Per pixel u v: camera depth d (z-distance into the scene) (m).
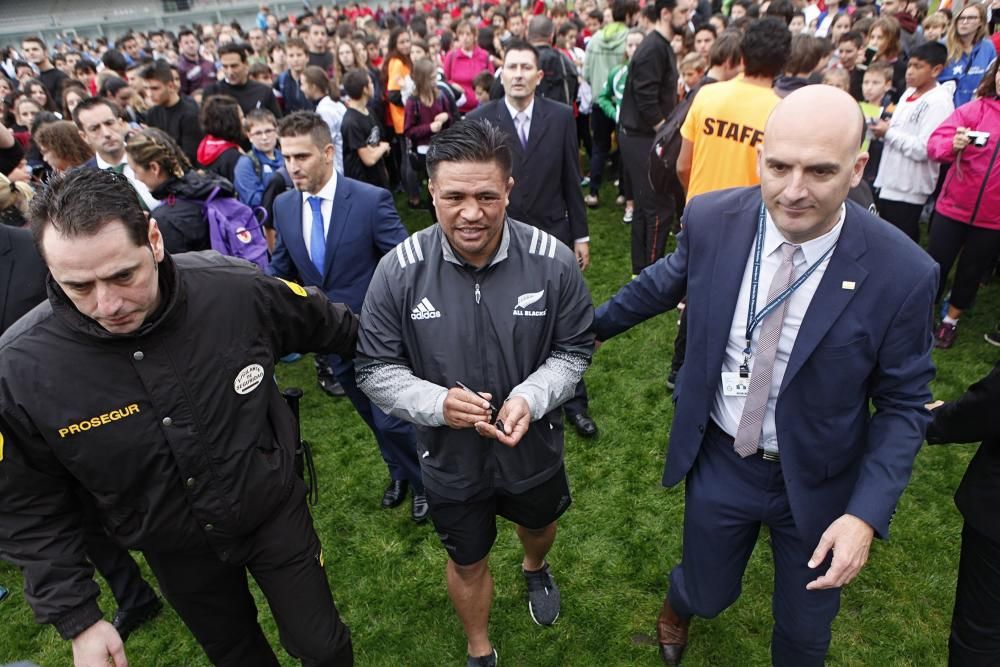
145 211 1.36
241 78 6.09
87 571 1.55
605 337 2.02
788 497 1.66
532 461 1.88
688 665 2.26
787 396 1.59
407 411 1.72
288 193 2.87
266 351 1.65
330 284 2.86
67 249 1.22
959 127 3.49
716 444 1.80
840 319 1.49
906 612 2.38
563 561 2.71
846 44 5.18
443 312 1.73
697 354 1.73
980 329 4.18
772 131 1.36
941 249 3.82
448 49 9.59
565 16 9.27
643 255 4.60
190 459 1.52
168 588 1.73
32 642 2.62
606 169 7.62
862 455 1.67
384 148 5.65
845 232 1.49
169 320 1.45
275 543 1.72
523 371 1.79
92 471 1.47
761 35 2.83
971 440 1.66
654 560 2.68
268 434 1.70
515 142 3.43
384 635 2.47
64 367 1.40
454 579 2.09
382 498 3.16
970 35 4.82
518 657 2.34
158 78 5.20
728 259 1.63
